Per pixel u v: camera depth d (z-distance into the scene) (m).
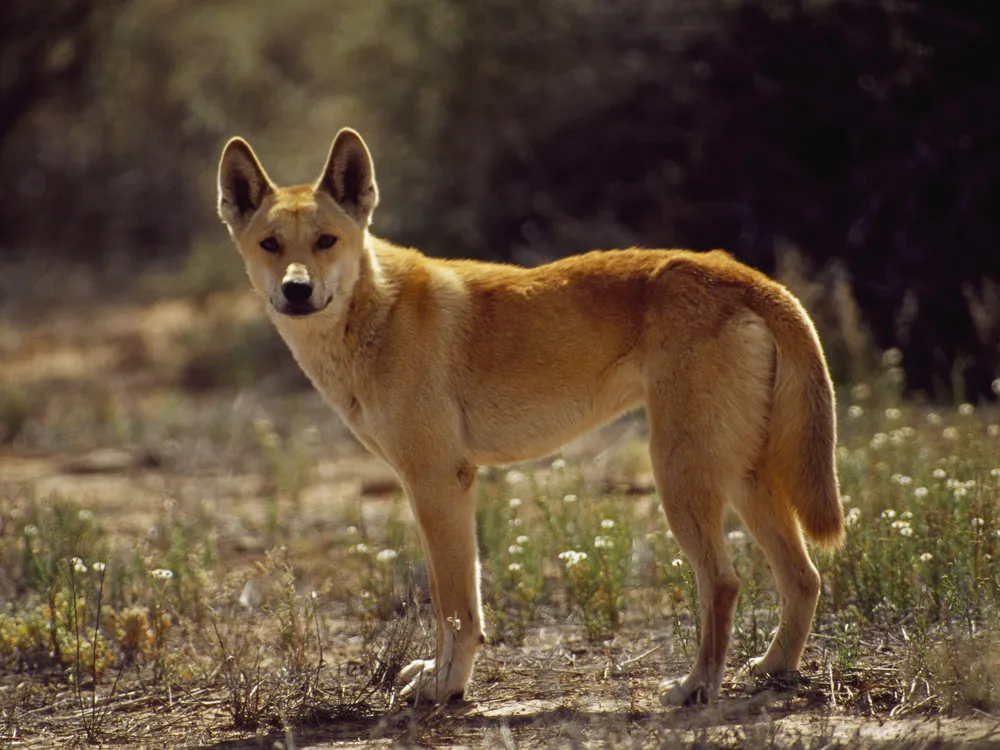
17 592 16.92
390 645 13.25
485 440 13.09
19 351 41.44
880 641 13.20
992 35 28.30
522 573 15.45
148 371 37.00
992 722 10.52
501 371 12.93
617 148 33.53
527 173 35.41
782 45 30.45
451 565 12.70
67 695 13.49
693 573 13.36
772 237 29.70
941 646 11.77
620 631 14.49
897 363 26.06
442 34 36.00
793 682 12.05
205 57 54.66
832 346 25.50
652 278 12.73
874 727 10.74
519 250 33.41
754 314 12.20
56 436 29.23
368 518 20.42
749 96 30.62
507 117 35.12
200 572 15.76
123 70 54.44
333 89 46.59
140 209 64.75
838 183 30.06
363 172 13.75
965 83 28.75
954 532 14.03
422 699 12.45
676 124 32.56
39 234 64.88
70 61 51.66
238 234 14.20
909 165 28.14
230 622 14.88
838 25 29.19
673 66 32.28
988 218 28.03
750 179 31.08
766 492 12.36
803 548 12.40
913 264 27.55
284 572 14.73
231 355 35.59
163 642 14.36
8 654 14.47
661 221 32.22
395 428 12.83
